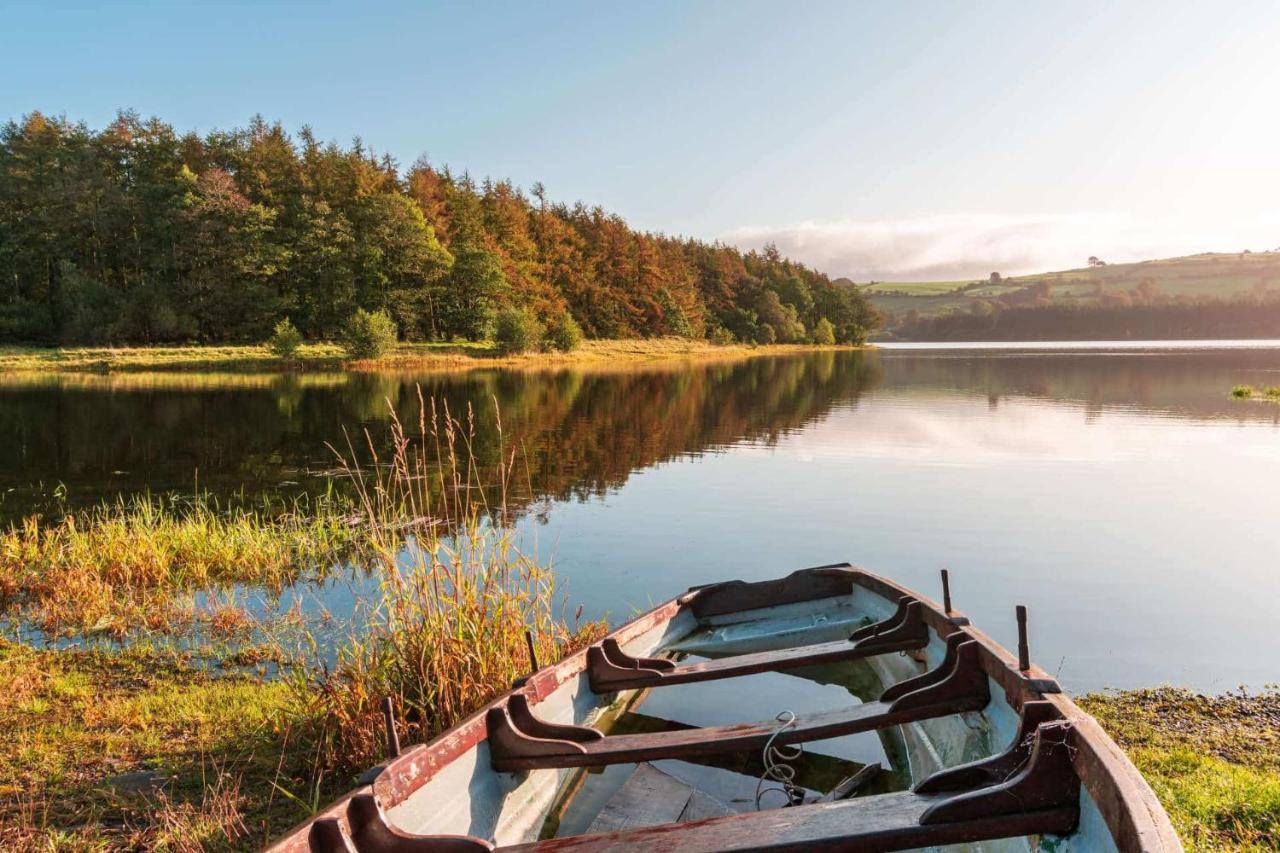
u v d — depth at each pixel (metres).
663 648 6.27
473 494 13.82
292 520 11.70
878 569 9.41
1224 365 53.16
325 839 2.87
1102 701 5.80
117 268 67.38
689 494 13.81
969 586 8.70
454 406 28.92
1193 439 19.89
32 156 65.38
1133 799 2.43
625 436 21.39
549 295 77.50
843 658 5.21
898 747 4.73
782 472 15.95
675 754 3.90
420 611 5.68
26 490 14.42
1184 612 7.80
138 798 4.56
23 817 4.31
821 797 4.11
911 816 2.97
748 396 33.78
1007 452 18.27
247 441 20.48
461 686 5.18
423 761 3.49
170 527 10.70
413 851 2.99
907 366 61.06
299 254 64.62
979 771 3.17
